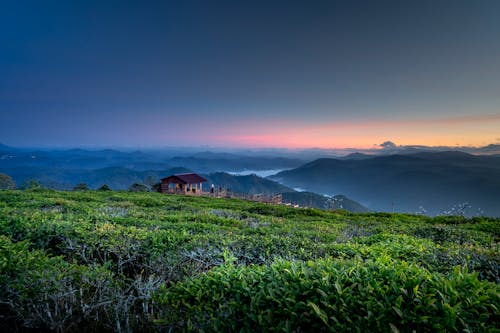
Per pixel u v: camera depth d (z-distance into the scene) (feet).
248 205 84.89
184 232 22.67
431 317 8.75
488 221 57.93
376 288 10.26
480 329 8.73
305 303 9.93
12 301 12.46
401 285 10.55
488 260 18.65
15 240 20.53
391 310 9.25
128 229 22.74
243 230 30.22
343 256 20.16
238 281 11.77
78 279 13.87
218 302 11.01
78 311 12.84
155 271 16.98
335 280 11.09
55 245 21.03
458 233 37.70
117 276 16.85
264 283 11.17
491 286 10.69
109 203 57.82
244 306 10.30
